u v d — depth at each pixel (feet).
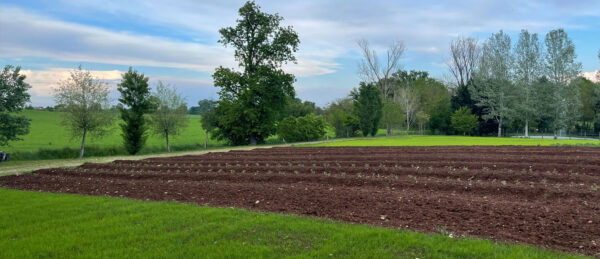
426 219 22.20
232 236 18.90
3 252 16.93
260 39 130.21
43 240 18.56
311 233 19.19
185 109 115.34
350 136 194.08
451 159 57.41
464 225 20.86
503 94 181.78
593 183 34.22
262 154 76.33
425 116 205.16
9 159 73.67
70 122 86.69
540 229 20.01
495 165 48.08
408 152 73.31
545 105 168.14
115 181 39.29
